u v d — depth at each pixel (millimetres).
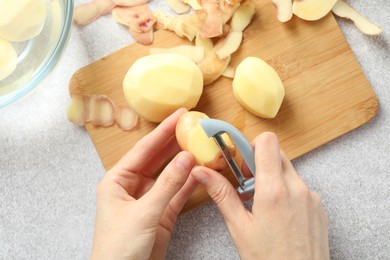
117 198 551
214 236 621
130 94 579
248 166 536
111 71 615
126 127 611
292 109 611
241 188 542
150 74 570
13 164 627
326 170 623
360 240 619
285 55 614
